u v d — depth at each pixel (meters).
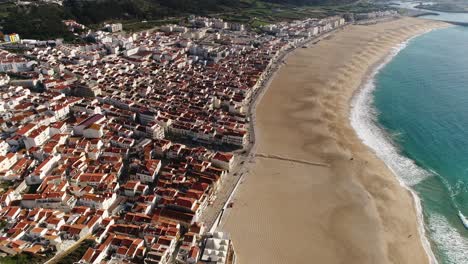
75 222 105.88
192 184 123.56
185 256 98.50
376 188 134.38
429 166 151.75
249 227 111.88
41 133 149.62
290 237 109.06
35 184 127.25
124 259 96.38
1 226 104.25
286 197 126.56
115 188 124.38
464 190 137.38
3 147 141.50
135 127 163.12
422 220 121.44
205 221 112.88
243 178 135.50
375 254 105.12
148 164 135.12
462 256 108.19
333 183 135.62
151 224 107.56
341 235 111.25
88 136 156.88
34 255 93.62
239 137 156.25
